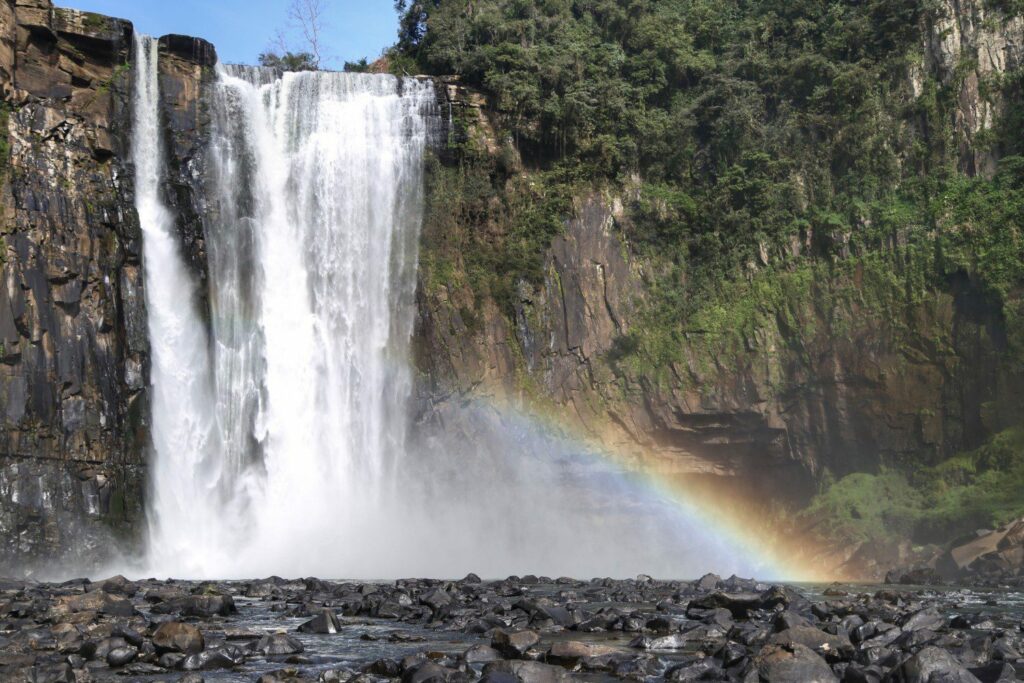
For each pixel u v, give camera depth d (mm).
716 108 58875
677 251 56125
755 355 52344
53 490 37406
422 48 60719
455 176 54188
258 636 17016
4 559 35531
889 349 50250
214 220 46312
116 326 41031
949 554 39688
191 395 43531
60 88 43000
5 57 40812
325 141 50312
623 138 57156
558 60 56625
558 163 56969
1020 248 48156
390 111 52375
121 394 40344
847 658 14273
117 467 39500
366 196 50875
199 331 44500
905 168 54938
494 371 51250
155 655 14750
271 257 47656
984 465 45906
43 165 40844
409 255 51406
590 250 55031
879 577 42438
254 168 48062
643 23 61750
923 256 50562
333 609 21328
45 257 39375
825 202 55312
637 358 53406
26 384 37469
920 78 56000
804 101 58719
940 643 15062
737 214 55469
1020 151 52594
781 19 61812
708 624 17891
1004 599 26078
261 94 49188
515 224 54719
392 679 13141
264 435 45438
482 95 55688
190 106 46656
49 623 17797
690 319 53750
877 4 57688
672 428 52406
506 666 12664
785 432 51875
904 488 47844
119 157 44219
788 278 53469
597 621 18328
